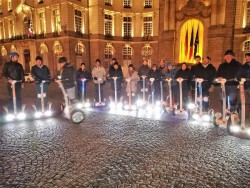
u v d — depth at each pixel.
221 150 5.07
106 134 6.27
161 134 6.25
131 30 36.38
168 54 28.81
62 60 7.54
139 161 4.58
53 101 11.72
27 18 34.62
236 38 26.50
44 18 32.41
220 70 6.96
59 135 6.19
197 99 7.91
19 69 8.44
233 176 3.97
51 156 4.83
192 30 27.42
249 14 25.80
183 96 8.70
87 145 5.44
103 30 34.09
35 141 5.73
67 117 7.51
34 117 8.23
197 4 26.64
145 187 3.67
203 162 4.50
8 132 6.49
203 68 7.79
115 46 35.66
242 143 5.49
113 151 5.09
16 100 8.59
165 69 10.47
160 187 3.66
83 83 10.31
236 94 6.79
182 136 6.07
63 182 3.82
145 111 9.31
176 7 28.16
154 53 35.69
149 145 5.43
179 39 28.17
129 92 9.66
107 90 17.53
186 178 3.93
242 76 6.86
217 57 26.02
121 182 3.82
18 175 4.06
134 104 10.22
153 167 4.33
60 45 31.02
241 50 26.47
